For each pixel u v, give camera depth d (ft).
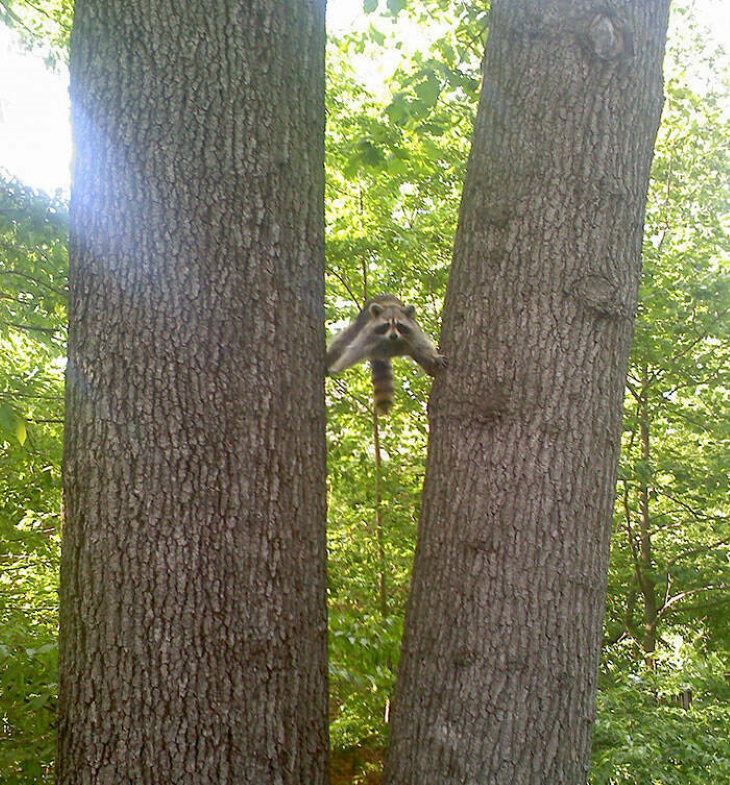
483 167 11.32
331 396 30.66
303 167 10.57
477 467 10.54
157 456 9.48
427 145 22.18
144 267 9.71
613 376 10.84
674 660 33.65
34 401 24.98
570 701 10.12
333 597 24.57
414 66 24.97
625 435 39.22
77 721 9.45
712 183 37.47
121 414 9.57
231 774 9.23
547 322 10.59
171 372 9.61
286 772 9.58
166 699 9.19
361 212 31.40
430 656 10.36
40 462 24.31
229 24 10.00
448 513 10.65
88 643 9.43
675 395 38.42
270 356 10.02
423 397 30.35
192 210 9.79
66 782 9.49
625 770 18.40
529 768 9.80
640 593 40.04
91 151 10.09
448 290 11.63
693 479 36.60
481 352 10.80
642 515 39.65
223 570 9.47
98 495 9.55
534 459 10.35
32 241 21.54
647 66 11.18
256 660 9.52
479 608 10.15
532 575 10.14
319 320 10.76
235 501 9.61
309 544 10.19
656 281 33.45
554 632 10.09
